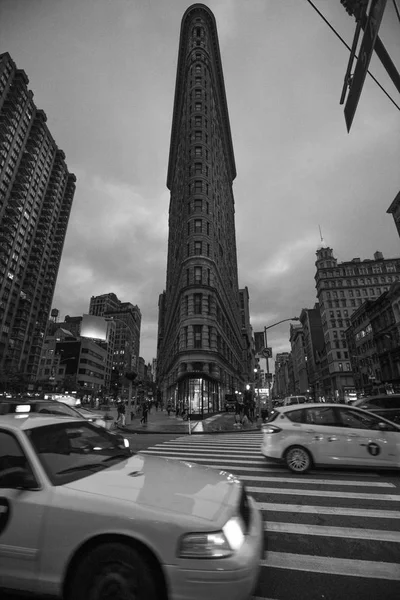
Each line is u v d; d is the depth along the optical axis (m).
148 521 2.36
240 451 10.58
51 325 141.25
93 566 2.31
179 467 3.55
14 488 2.73
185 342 35.69
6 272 83.25
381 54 4.02
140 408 38.97
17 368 79.62
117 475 3.09
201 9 68.75
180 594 2.16
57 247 109.19
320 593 2.89
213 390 34.84
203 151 48.34
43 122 101.31
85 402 88.31
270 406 30.47
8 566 2.46
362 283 90.25
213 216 45.03
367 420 7.49
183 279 39.69
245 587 2.21
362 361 63.22
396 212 45.19
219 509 2.59
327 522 4.54
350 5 4.38
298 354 142.75
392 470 7.48
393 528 4.28
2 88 85.69
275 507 5.20
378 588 2.96
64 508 2.53
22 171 90.25
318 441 7.46
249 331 116.62
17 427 3.19
